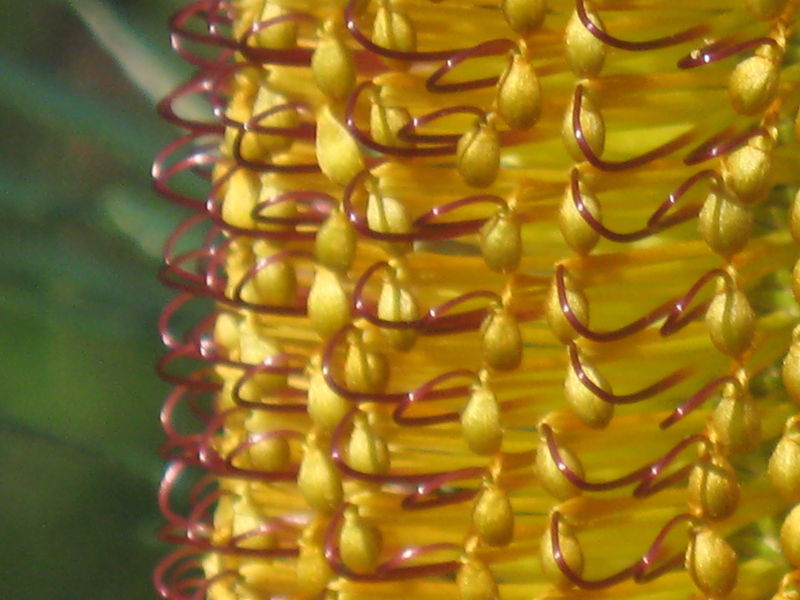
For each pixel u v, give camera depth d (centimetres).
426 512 6
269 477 7
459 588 6
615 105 6
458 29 6
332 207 6
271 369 7
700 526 6
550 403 6
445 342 6
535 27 6
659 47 6
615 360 6
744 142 6
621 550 6
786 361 6
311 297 6
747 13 6
